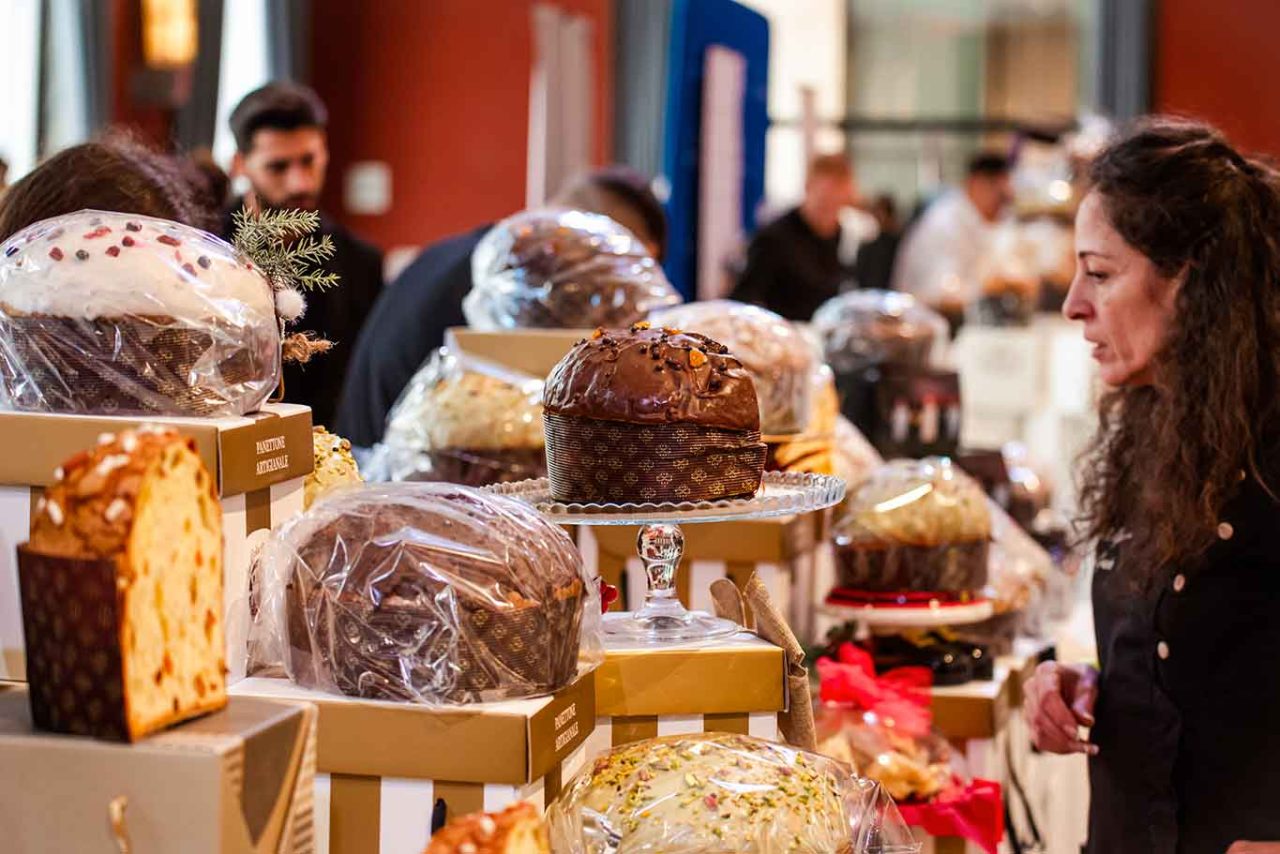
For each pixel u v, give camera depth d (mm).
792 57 9016
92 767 1054
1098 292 1882
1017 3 8719
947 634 2391
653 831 1281
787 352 2242
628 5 8289
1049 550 3275
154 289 1356
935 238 6469
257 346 1419
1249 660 1785
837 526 2363
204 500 1112
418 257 3047
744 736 1429
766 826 1285
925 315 3721
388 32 8305
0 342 1370
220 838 1049
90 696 1055
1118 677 1935
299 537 1350
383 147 8359
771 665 1507
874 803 1426
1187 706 1828
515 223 2492
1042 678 2041
